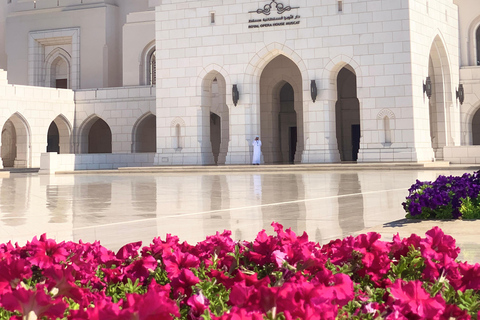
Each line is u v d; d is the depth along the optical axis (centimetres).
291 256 363
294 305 242
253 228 949
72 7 4912
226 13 3534
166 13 3675
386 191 1614
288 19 3397
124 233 921
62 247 402
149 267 395
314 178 2362
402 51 3175
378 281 369
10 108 4072
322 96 3331
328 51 3319
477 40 4000
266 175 2714
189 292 335
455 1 3903
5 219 1138
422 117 3253
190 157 3612
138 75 4569
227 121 4078
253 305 254
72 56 4888
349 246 390
